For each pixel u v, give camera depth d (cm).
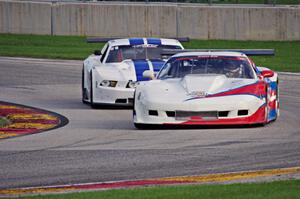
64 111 4584
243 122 3578
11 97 5338
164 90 3662
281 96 5278
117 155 2942
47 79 6431
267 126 3728
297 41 10075
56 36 10525
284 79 6444
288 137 3353
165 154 2945
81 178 2527
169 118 3581
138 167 2698
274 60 8206
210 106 3538
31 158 2909
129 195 2162
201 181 2436
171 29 10288
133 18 10356
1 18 10700
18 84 6097
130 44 4975
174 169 2652
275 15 10094
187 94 3606
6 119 4212
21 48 9194
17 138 3459
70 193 2234
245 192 2169
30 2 10644
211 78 3709
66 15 10575
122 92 4606
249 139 3288
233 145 3131
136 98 3716
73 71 7019
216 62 3912
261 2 11500
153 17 10319
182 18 10262
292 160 2786
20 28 10694
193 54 4000
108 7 10438
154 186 2330
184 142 3231
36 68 7219
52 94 5528
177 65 3931
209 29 10194
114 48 4962
